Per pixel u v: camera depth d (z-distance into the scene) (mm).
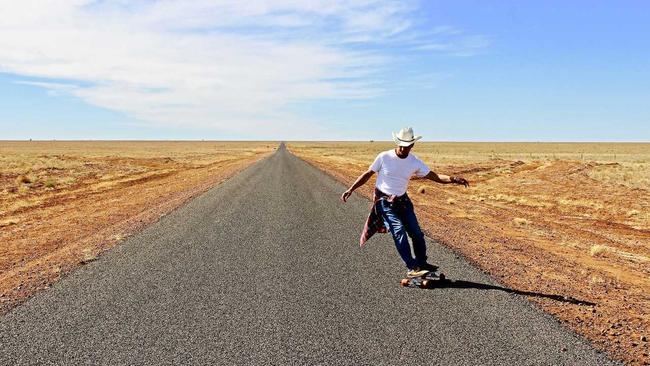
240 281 5809
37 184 23422
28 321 4457
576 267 7383
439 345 3930
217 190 17688
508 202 19688
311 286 5613
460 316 4641
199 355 3711
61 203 16141
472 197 20547
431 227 10391
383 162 5770
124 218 11633
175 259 6957
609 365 3639
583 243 10203
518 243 9164
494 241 9133
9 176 26766
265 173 27922
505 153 87312
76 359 3645
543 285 5941
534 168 35062
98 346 3881
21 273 6352
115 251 7508
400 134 5609
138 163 45969
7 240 9359
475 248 8180
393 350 3820
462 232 10008
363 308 4844
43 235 9750
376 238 8633
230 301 5035
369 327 4316
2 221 12031
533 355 3771
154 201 15094
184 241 8289
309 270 6363
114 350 3803
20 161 38219
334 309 4805
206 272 6227
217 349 3818
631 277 7059
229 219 10805
